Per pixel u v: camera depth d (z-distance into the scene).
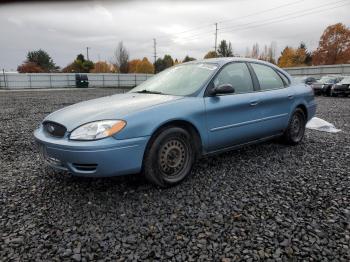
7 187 3.27
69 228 2.42
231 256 2.05
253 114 3.96
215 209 2.71
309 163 4.03
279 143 5.01
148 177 3.06
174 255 2.06
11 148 5.04
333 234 2.30
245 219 2.53
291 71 40.97
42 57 76.19
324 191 3.11
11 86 37.56
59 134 2.98
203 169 3.78
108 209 2.73
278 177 3.51
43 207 2.79
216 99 3.54
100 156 2.72
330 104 13.17
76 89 35.38
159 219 2.54
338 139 5.48
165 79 4.04
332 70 35.81
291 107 4.62
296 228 2.39
